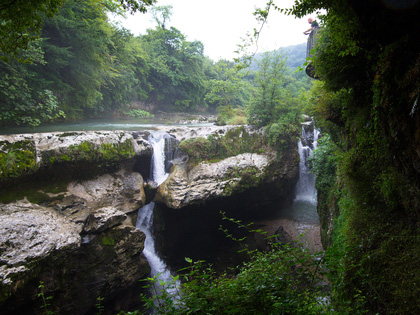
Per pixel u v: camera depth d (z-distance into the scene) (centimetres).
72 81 1596
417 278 246
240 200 1397
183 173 1198
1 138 734
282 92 1478
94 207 893
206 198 1156
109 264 808
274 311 222
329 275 238
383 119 293
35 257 631
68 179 905
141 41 3173
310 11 305
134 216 1023
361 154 446
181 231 1258
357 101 479
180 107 3606
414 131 226
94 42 1502
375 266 295
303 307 231
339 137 761
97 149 947
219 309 233
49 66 1391
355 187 459
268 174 1373
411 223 307
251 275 265
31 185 805
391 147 294
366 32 259
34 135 822
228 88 2056
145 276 936
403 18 203
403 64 231
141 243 891
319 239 1115
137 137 1174
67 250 707
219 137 1370
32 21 273
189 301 243
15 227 656
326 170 905
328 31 443
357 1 226
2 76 988
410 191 283
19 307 652
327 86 507
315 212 1447
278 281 246
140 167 1177
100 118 2106
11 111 1034
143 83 3012
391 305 251
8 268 580
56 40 1426
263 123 1511
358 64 400
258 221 1404
